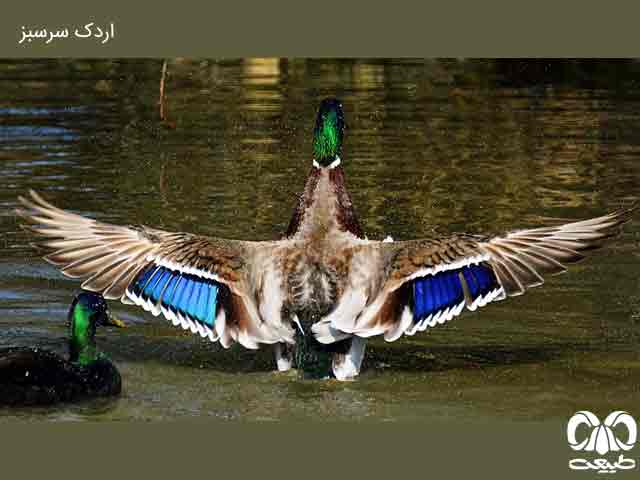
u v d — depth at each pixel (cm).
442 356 1223
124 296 1070
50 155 1953
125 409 1073
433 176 1855
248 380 1149
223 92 2452
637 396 1109
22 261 1467
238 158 1959
